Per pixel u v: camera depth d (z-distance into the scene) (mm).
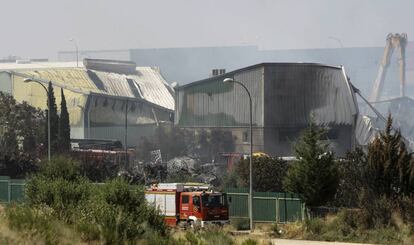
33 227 34781
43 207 46688
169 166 131125
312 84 183125
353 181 73875
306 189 73875
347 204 75438
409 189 67375
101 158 129375
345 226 66688
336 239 64875
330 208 73125
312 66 183375
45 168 72000
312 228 68000
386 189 68250
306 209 75062
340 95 184250
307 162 74250
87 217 42312
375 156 68812
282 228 72625
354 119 183250
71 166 72625
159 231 46906
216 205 73875
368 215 66750
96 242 37094
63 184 56781
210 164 158125
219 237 49938
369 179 68812
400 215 65250
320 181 73375
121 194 49281
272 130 181000
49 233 34344
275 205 82312
